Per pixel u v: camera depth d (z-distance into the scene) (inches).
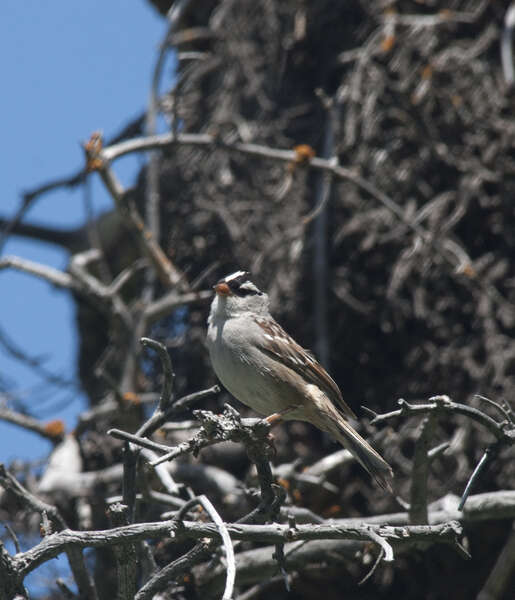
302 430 412.2
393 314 412.5
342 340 421.4
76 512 392.2
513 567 389.7
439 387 403.5
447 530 223.0
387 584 389.1
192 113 488.7
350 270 426.3
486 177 432.1
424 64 456.4
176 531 223.0
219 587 324.2
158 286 467.2
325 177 431.5
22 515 397.7
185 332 443.5
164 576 230.7
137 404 393.4
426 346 407.5
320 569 381.7
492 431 228.5
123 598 232.1
